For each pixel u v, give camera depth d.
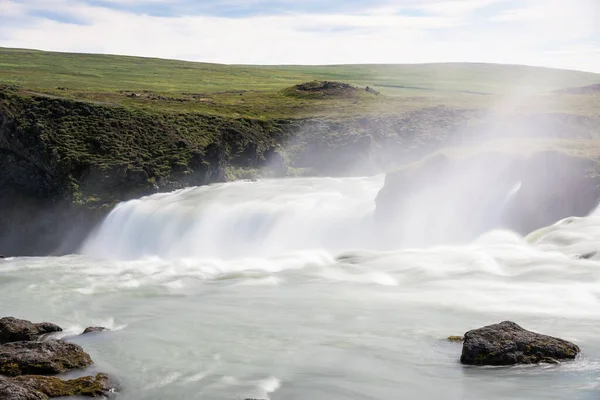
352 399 17.02
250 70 188.50
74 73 142.38
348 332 22.77
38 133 66.94
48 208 63.06
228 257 46.00
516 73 184.12
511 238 38.38
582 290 26.12
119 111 73.12
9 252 60.28
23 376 18.20
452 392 17.06
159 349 21.80
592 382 17.06
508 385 17.22
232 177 66.50
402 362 19.48
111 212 57.09
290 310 26.41
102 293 32.44
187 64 192.38
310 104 95.56
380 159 73.19
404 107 89.94
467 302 25.73
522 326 22.03
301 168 71.56
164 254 50.44
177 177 62.75
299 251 43.56
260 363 20.05
